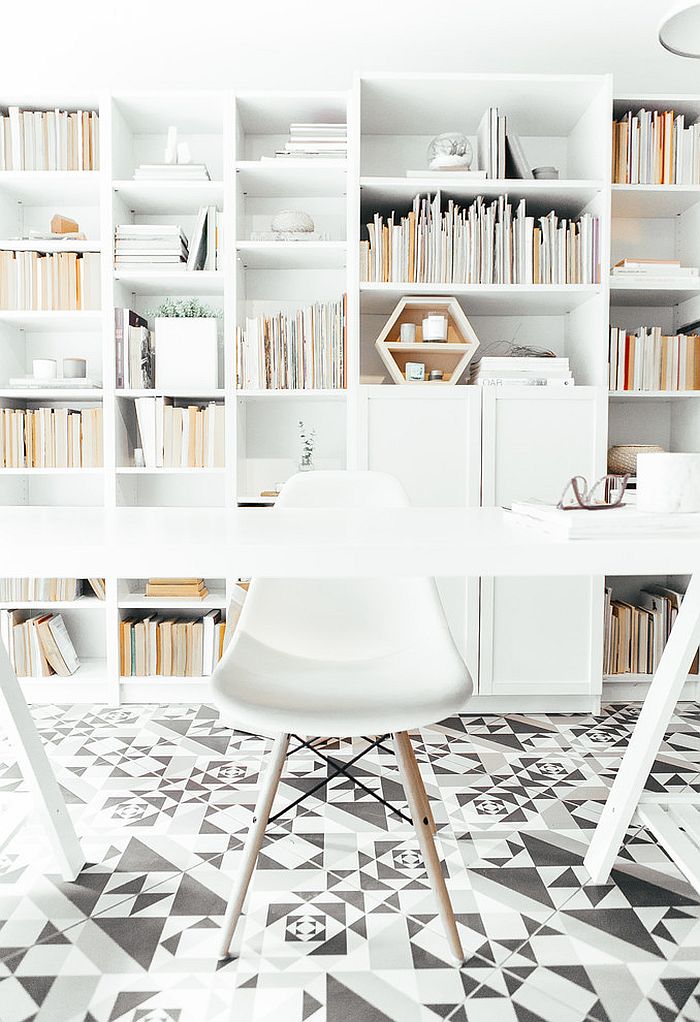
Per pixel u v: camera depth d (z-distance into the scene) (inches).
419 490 110.7
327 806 79.6
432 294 113.5
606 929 58.9
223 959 55.1
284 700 52.9
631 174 113.4
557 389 110.5
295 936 57.8
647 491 43.9
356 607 66.5
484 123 114.0
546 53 121.2
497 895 63.5
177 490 127.7
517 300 116.6
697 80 122.8
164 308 120.6
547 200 115.4
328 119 118.0
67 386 114.9
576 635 111.6
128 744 97.7
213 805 79.8
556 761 92.7
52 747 96.7
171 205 121.0
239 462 116.6
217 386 119.1
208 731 102.8
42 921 59.7
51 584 116.6
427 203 112.0
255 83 122.0
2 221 118.3
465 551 35.2
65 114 114.3
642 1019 49.1
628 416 128.3
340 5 115.3
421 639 63.5
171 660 115.0
